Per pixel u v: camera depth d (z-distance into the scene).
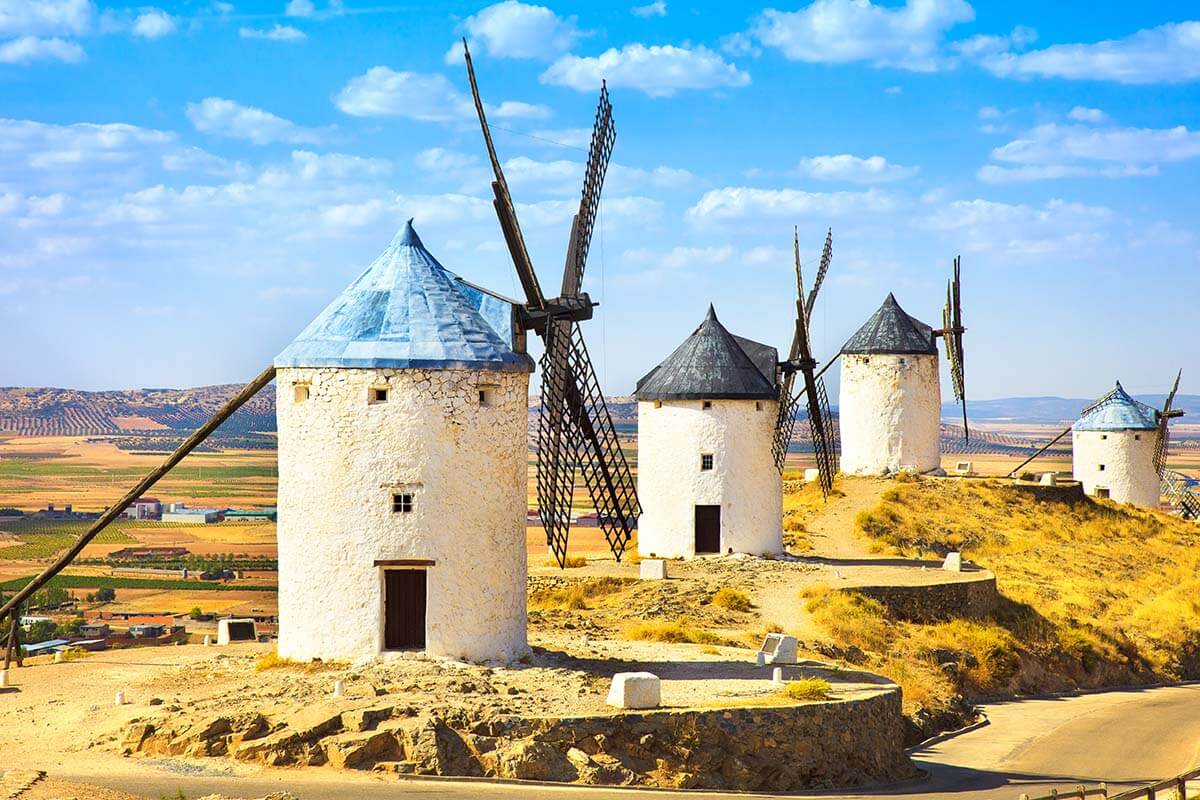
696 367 45.91
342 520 26.00
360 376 26.03
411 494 25.98
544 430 30.14
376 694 23.23
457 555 26.12
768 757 23.06
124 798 18.92
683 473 45.78
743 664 28.69
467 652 26.19
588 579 41.97
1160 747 32.12
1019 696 39.09
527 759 21.31
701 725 22.70
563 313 30.09
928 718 32.97
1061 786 26.55
